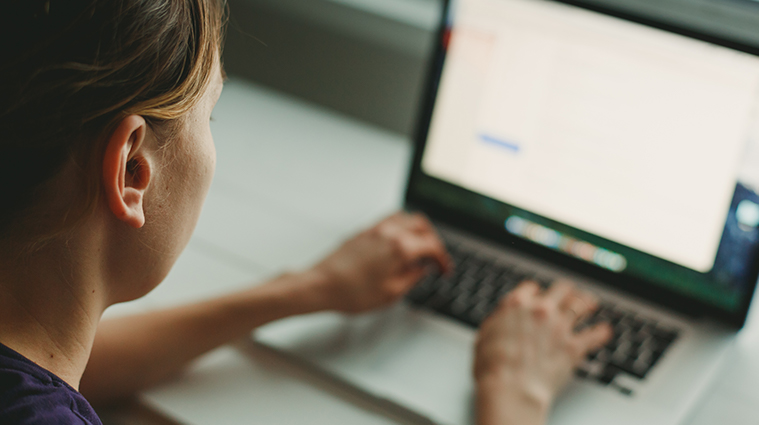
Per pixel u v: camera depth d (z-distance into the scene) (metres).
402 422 0.55
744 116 0.66
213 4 0.34
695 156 0.69
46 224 0.30
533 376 0.56
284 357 0.60
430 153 0.83
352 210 0.86
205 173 0.37
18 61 0.27
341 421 0.53
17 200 0.29
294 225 0.81
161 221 0.35
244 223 0.80
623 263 0.73
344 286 0.64
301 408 0.54
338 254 0.68
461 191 0.81
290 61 1.23
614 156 0.73
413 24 1.10
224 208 0.82
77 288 0.33
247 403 0.54
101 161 0.30
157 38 0.30
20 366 0.30
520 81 0.77
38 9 0.27
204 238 0.76
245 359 0.59
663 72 0.70
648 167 0.71
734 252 0.68
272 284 0.62
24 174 0.28
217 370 0.57
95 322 0.35
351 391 0.57
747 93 0.66
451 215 0.82
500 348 0.58
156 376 0.54
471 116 0.80
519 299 0.63
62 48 0.27
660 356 0.64
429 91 0.82
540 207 0.77
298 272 0.65
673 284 0.71
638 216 0.72
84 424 0.32
